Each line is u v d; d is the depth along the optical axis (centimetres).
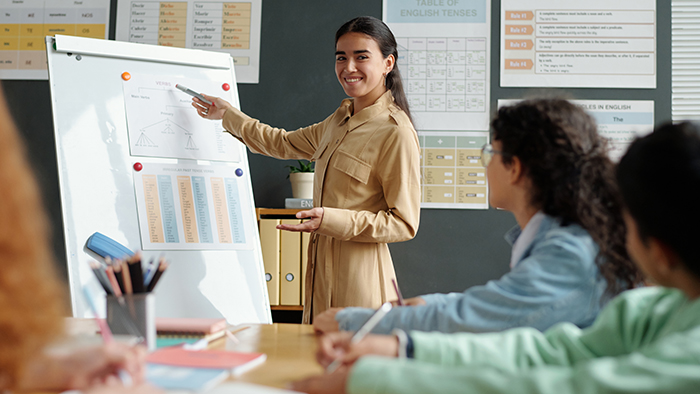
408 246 257
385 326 84
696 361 43
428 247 256
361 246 162
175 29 263
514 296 76
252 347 90
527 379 47
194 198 175
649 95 255
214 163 183
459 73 259
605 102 255
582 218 76
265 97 264
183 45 263
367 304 160
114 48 178
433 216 257
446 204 257
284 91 264
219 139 187
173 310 160
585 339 67
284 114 264
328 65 264
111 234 161
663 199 47
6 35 265
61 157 162
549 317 74
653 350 46
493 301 77
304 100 264
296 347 90
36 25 265
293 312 253
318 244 166
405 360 67
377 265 163
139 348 62
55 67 169
